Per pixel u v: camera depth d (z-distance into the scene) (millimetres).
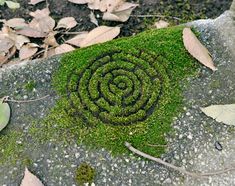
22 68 868
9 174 769
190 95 830
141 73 853
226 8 1046
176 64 860
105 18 1019
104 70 857
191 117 810
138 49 880
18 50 979
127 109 816
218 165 772
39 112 820
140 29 1014
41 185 756
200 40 886
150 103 821
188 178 762
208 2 1055
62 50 954
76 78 851
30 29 1002
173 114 812
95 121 807
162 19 1030
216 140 792
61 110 819
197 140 792
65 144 790
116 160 775
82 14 1044
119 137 791
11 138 798
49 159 779
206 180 760
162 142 788
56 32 1004
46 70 862
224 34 887
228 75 847
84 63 867
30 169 771
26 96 837
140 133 794
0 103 826
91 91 835
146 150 780
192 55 864
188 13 1039
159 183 759
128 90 834
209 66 850
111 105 822
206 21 910
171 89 835
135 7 1046
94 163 773
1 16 1046
